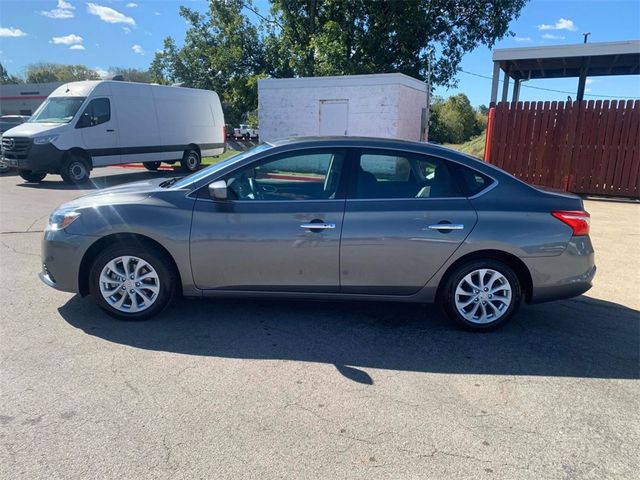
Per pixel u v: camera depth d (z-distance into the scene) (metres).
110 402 3.09
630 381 3.58
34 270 5.64
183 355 3.75
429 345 4.08
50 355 3.68
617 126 11.42
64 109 13.68
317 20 25.53
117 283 4.27
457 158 4.32
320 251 4.14
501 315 4.32
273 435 2.82
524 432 2.93
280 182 4.27
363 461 2.63
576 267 4.27
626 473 2.60
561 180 12.16
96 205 4.24
